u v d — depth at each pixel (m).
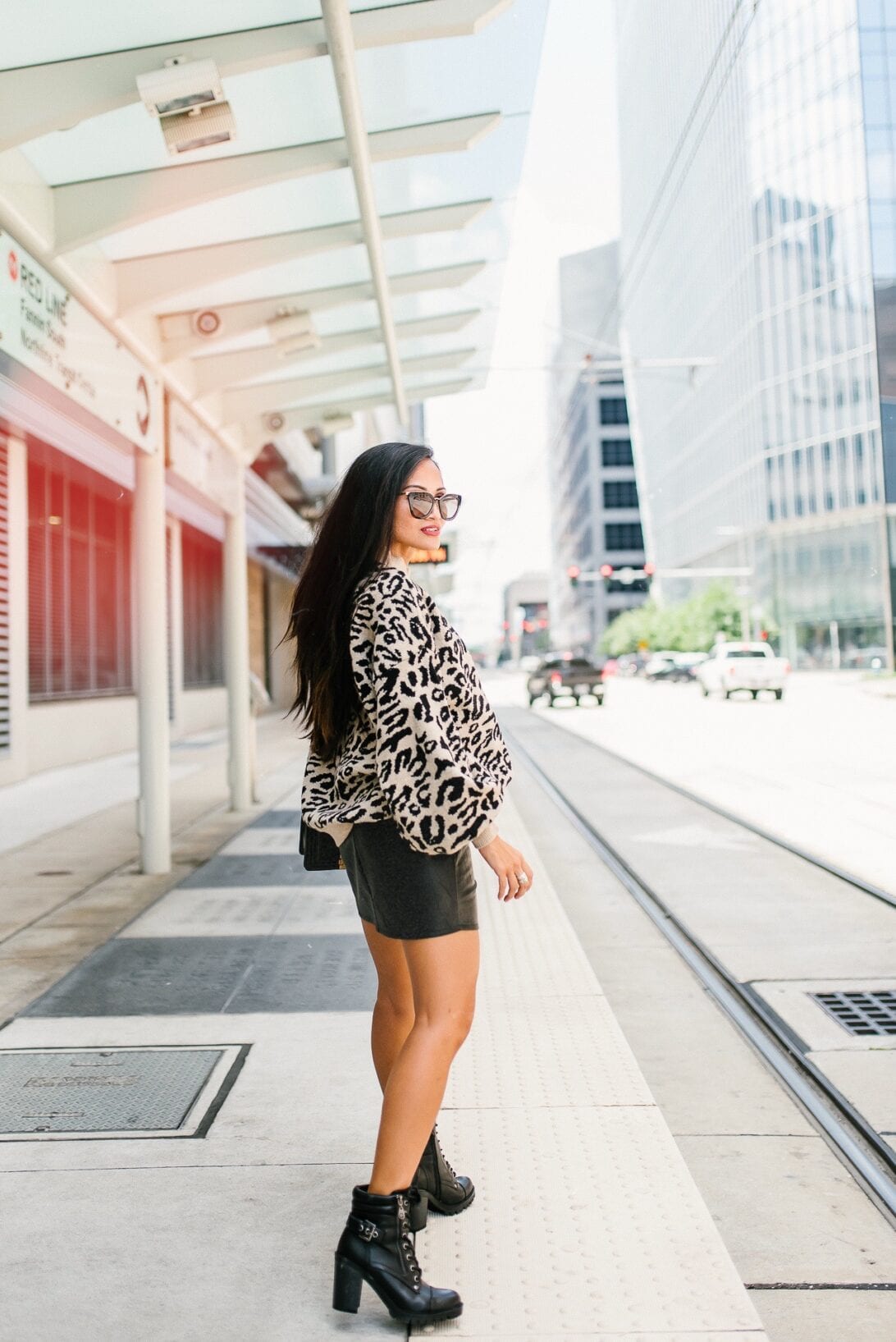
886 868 7.20
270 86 4.71
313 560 2.40
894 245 34.28
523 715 30.38
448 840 2.09
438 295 7.71
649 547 95.44
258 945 5.21
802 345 44.16
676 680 61.09
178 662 21.20
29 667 14.51
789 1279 2.41
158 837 7.18
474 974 2.25
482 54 4.86
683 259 63.00
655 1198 2.62
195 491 8.22
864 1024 4.14
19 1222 2.55
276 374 8.69
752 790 11.49
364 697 2.16
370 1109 3.24
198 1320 2.14
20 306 4.79
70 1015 4.17
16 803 11.48
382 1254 2.10
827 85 34.06
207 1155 2.92
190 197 5.09
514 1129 3.04
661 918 5.94
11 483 13.35
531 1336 2.05
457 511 2.39
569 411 133.38
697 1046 3.99
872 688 38.69
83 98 4.32
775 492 50.75
